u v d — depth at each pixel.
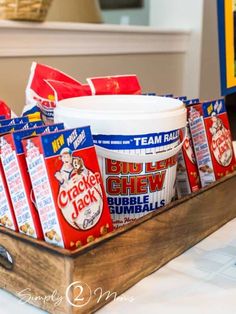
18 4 1.06
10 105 1.17
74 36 1.27
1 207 0.55
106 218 0.55
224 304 0.50
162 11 1.74
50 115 0.78
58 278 0.48
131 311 0.49
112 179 0.61
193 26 1.67
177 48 1.68
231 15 0.93
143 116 0.59
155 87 1.64
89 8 1.49
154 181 0.62
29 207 0.52
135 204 0.62
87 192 0.53
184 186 0.74
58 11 1.38
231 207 0.78
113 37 1.40
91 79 0.83
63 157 0.51
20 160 0.52
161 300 0.51
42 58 1.21
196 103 0.77
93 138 0.59
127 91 0.86
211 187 0.71
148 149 0.60
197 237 0.68
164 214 0.59
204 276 0.57
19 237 0.51
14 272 0.52
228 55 0.94
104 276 0.50
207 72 1.75
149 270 0.57
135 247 0.54
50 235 0.51
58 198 0.50
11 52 1.12
